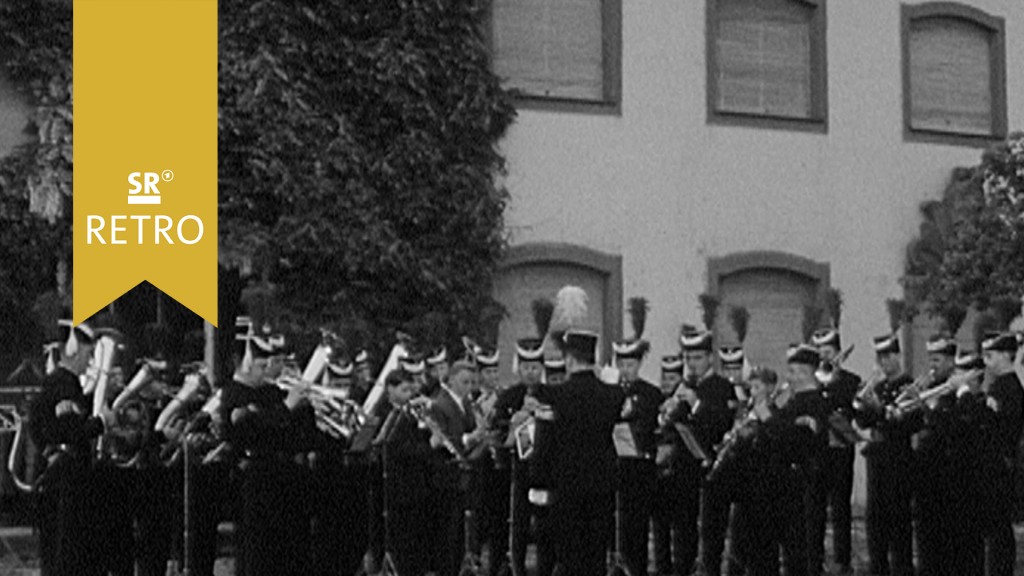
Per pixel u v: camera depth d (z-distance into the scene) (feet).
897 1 72.49
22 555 49.24
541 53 65.57
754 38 70.03
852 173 71.05
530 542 44.11
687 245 67.46
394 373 41.47
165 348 45.57
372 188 60.80
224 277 58.85
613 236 66.08
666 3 67.72
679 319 67.05
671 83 67.62
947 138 73.31
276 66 59.31
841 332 70.18
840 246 70.59
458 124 62.28
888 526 46.19
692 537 44.88
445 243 61.72
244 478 37.86
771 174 69.41
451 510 43.50
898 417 45.62
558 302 36.99
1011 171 65.82
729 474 42.55
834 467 48.11
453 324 60.85
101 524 39.37
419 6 61.62
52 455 38.32
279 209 59.67
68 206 57.41
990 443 39.52
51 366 40.88
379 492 45.11
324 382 42.73
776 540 41.75
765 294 69.31
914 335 71.36
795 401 42.09
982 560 40.09
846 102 71.20
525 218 64.44
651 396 43.34
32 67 57.67
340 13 60.75
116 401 40.57
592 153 65.87
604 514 35.27
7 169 57.16
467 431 43.09
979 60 74.64
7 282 56.90
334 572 41.70
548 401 35.32
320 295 59.52
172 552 43.47
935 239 70.74
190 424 41.47
